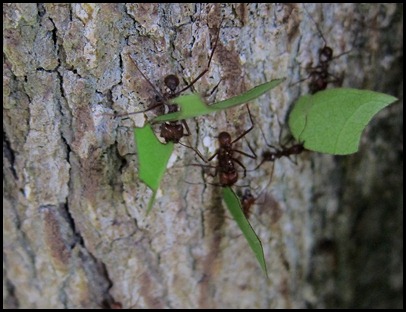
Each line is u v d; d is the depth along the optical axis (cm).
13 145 14
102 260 15
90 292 15
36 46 13
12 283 15
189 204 15
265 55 14
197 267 15
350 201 16
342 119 14
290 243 16
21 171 14
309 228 16
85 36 13
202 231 15
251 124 14
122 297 15
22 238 15
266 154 15
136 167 14
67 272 15
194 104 11
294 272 16
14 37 13
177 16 13
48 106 13
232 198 14
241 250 15
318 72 15
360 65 15
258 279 16
